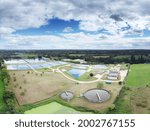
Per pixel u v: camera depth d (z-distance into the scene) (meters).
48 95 116.69
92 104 104.00
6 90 116.44
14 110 100.06
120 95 111.94
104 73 156.38
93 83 133.25
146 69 159.75
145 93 113.25
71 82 137.50
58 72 165.62
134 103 102.88
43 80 143.25
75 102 107.06
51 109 101.75
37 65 193.62
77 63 197.75
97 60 199.75
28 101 110.38
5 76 149.25
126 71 158.62
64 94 116.06
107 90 118.81
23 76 155.12
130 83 129.75
